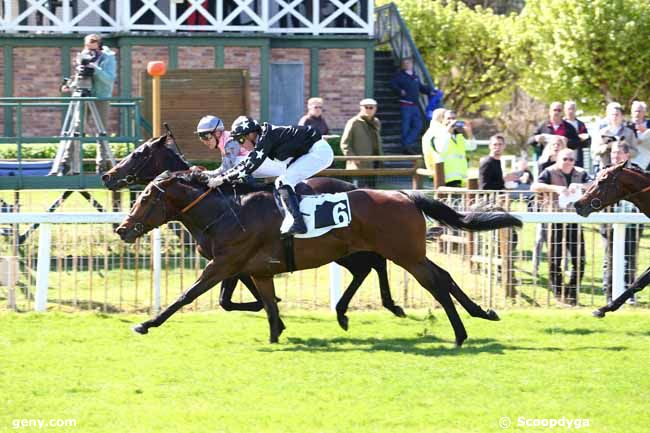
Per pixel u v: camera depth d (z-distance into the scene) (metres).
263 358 9.98
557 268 13.12
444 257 14.38
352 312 12.29
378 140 16.98
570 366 9.70
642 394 8.80
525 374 9.41
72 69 22.00
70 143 14.99
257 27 22.38
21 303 12.57
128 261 13.76
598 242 15.42
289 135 10.62
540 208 13.23
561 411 8.30
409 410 8.31
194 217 10.76
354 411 8.27
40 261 12.19
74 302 12.30
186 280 13.49
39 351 10.17
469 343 10.70
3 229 13.81
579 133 17.16
